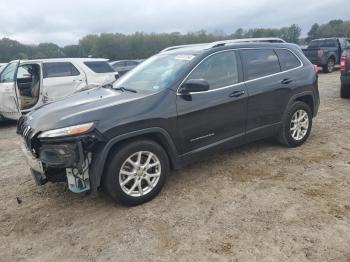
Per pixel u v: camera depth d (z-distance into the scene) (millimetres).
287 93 5031
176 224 3387
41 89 8367
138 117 3623
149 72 4559
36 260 3010
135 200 3736
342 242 2947
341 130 6258
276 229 3191
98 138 3402
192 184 4238
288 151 5195
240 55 4613
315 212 3438
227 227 3281
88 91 4730
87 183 3521
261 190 3982
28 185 4570
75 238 3281
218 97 4242
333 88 11586
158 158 3842
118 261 2908
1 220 3699
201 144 4203
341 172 4355
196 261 2838
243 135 4633
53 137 3355
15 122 9320
